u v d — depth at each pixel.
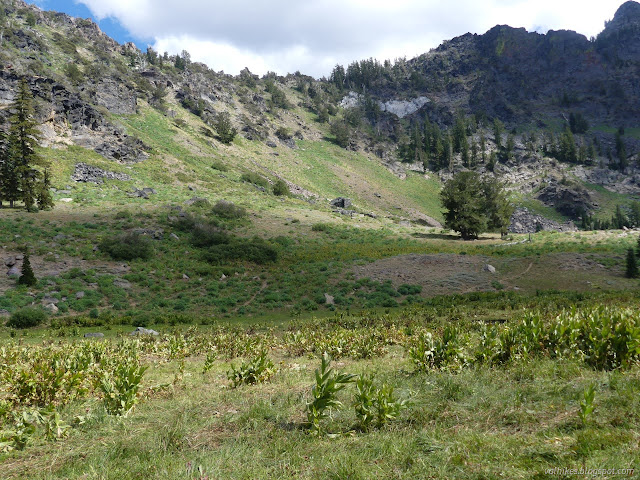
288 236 58.16
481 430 4.25
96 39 161.75
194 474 3.64
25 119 53.69
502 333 8.27
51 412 5.46
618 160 171.88
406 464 3.58
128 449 4.57
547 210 140.75
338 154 159.50
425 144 179.50
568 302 26.50
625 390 4.71
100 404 6.91
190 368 12.02
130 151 82.94
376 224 78.75
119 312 31.16
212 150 109.69
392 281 40.69
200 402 6.98
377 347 13.16
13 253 38.97
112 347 16.25
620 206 141.25
